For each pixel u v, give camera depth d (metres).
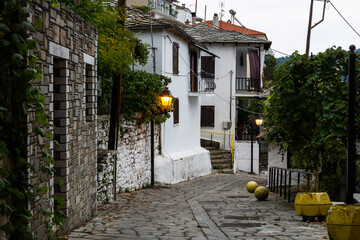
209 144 31.22
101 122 14.55
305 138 12.78
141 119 18.14
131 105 16.88
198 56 27.97
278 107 12.60
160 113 18.17
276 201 14.27
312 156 12.57
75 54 8.52
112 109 14.51
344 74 11.92
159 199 15.20
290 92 12.09
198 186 20.59
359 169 12.05
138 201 14.40
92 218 10.34
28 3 5.43
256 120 28.05
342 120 11.66
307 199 10.02
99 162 13.23
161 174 20.81
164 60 21.56
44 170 6.02
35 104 5.69
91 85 10.37
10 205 5.43
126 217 10.85
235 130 31.77
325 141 11.60
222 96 31.39
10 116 5.35
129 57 14.20
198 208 12.74
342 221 7.07
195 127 27.50
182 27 33.31
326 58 11.91
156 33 21.38
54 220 6.38
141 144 18.58
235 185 21.12
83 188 9.44
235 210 12.32
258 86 31.78
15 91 5.38
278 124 12.78
